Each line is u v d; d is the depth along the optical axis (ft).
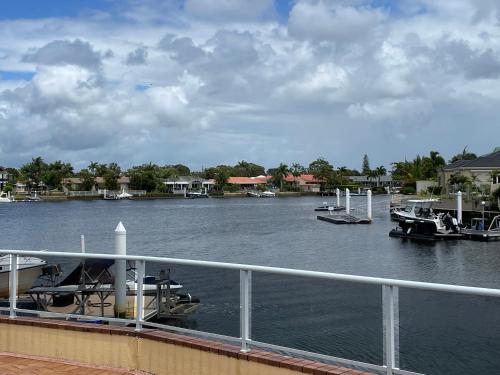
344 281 18.48
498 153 271.08
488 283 99.55
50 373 22.20
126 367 22.75
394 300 17.47
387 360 17.47
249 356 19.47
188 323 22.15
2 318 25.41
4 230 222.69
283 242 166.91
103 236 196.44
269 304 19.95
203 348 20.63
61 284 25.81
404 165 466.70
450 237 166.50
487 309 15.65
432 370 16.67
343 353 18.42
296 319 19.42
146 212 344.28
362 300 18.15
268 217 283.18
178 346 21.34
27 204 485.15
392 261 126.82
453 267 117.29
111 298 24.73
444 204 221.05
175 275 22.65
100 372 22.34
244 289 20.51
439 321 16.57
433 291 16.65
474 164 263.70
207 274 21.70
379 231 197.67
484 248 146.51
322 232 196.65
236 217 286.87
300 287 19.36
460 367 16.12
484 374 15.67
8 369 22.71
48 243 176.55
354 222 232.12
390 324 17.49
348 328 18.42
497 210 205.16
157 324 22.98
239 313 20.71
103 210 376.68
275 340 19.79
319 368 18.08
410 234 171.42
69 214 332.39
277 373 18.88
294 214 304.71
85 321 25.00
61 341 23.99
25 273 26.30
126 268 24.67
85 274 25.32
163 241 173.99
